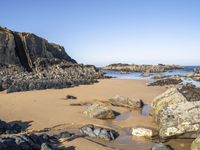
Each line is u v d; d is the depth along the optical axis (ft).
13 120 56.39
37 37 205.87
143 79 172.76
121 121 58.85
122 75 235.20
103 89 111.24
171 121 48.16
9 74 146.30
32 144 37.52
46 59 198.39
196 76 180.45
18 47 191.21
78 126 53.26
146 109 72.08
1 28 188.55
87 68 206.18
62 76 150.30
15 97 85.51
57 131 49.70
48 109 67.62
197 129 45.93
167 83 134.00
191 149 39.29
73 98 86.33
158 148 40.40
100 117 60.44
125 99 75.36
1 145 34.12
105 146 42.19
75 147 40.86
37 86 106.52
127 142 45.06
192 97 59.47
